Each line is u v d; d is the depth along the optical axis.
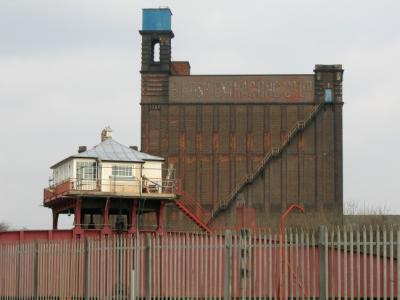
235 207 163.62
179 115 171.12
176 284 47.28
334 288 41.75
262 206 165.38
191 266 46.94
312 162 166.88
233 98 170.62
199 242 50.38
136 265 48.50
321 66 169.25
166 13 173.62
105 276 50.91
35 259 56.47
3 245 60.62
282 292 43.75
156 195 102.06
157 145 170.38
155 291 47.94
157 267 48.09
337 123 167.75
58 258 54.81
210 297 45.88
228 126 169.88
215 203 167.12
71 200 103.06
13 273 59.03
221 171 168.50
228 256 44.66
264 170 166.50
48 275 55.50
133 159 104.00
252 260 44.88
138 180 103.06
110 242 50.91
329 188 165.88
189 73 184.00
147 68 172.25
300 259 44.22
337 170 166.38
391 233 40.12
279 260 43.84
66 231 89.62
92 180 103.00
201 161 169.25
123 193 100.12
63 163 109.00
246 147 169.00
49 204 111.81
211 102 170.75
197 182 168.38
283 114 169.25
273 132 169.12
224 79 171.38
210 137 169.75
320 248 41.81
